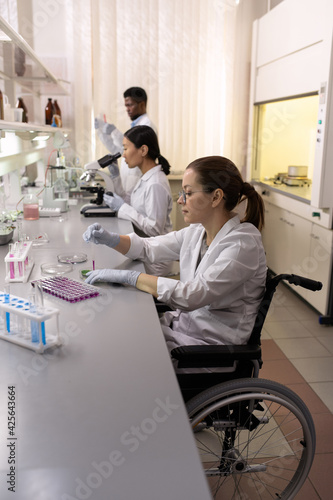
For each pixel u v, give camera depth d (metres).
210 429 1.86
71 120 4.08
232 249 1.36
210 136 4.30
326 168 2.82
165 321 1.59
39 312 1.04
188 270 1.62
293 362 2.48
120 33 3.95
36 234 2.17
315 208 3.04
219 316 1.43
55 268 1.64
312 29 2.96
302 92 3.14
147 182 2.51
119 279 1.47
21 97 3.85
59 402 0.84
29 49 2.01
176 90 4.12
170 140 4.21
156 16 3.93
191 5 3.97
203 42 4.08
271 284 1.40
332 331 2.89
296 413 1.29
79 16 3.85
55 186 2.90
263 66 3.96
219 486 1.59
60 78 3.98
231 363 1.31
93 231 1.68
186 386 1.34
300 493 1.55
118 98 4.08
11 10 3.72
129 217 2.52
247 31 4.17
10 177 2.79
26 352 1.04
